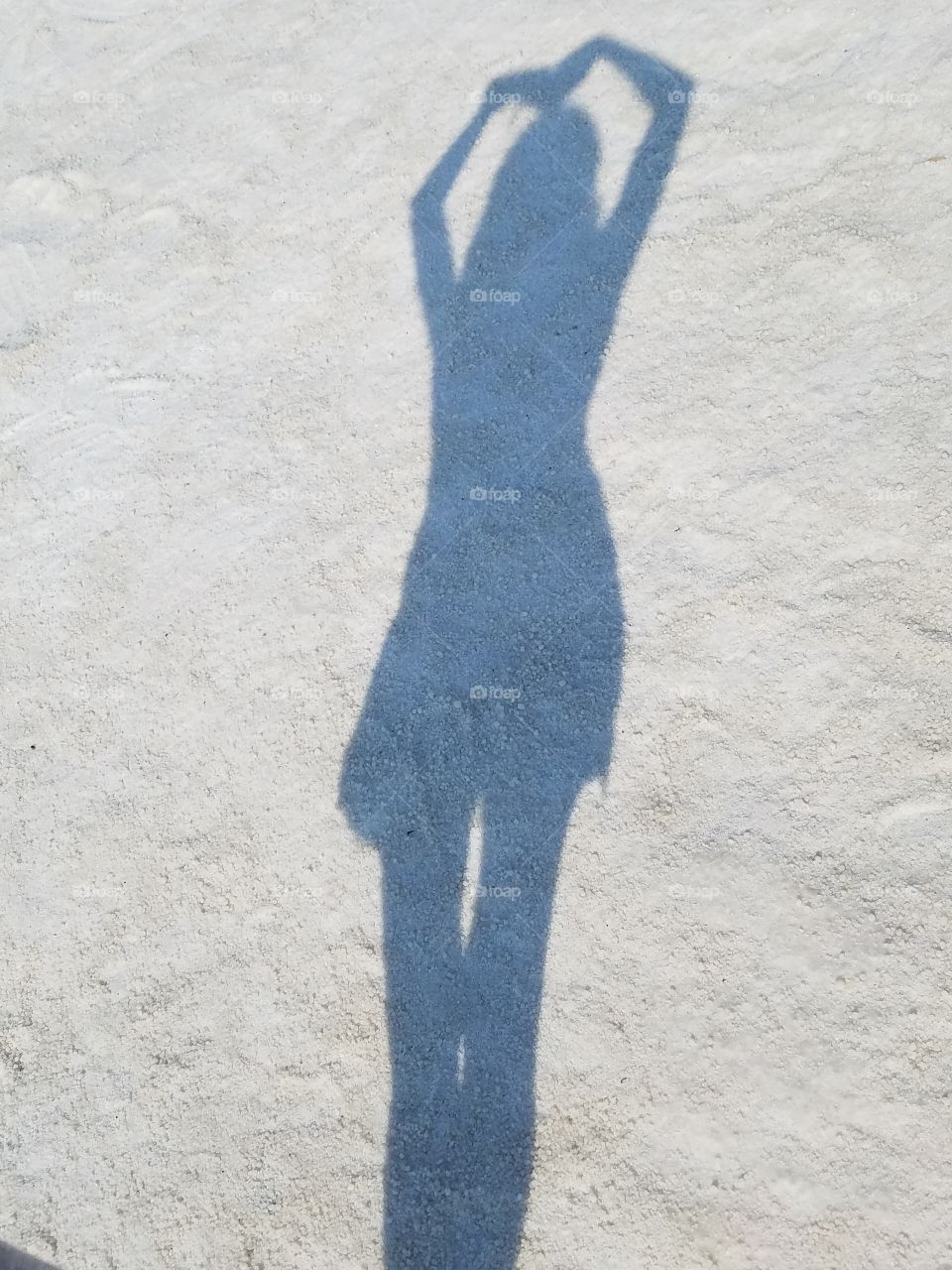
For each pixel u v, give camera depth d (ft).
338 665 11.71
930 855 9.66
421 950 10.01
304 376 13.83
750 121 14.85
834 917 9.54
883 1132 8.64
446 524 12.41
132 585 12.61
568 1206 8.76
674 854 10.10
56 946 10.51
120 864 10.86
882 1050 8.93
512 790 10.68
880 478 11.69
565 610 11.66
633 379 13.03
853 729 10.37
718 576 11.53
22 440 13.94
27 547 13.10
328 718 11.39
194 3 18.33
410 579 12.12
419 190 15.14
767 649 11.00
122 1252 9.03
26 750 11.67
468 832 10.53
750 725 10.63
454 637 11.68
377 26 17.22
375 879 10.41
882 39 15.17
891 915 9.46
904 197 13.62
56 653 12.27
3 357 14.61
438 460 12.85
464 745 10.99
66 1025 10.10
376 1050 9.59
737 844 10.05
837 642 10.87
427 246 14.58
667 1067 9.18
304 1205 9.05
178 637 12.16
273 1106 9.48
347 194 15.31
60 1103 9.72
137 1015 10.06
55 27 18.47
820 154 14.32
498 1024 9.57
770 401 12.53
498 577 11.98
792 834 10.00
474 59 16.42
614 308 13.64
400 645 11.72
